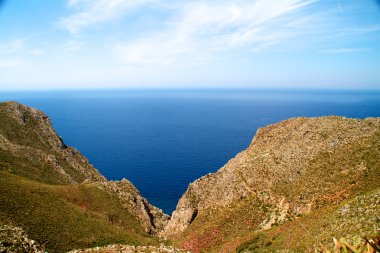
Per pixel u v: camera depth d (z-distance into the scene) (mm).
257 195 60938
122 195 84375
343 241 6000
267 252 37031
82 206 68688
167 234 73625
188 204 75062
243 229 55094
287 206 51406
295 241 34406
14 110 118312
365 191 41938
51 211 49344
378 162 47688
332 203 44375
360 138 57094
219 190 72312
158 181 183125
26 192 52812
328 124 67375
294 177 58406
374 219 26297
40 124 123750
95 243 46375
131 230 70375
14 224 39250
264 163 67188
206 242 57219
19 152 95188
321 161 57531
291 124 79562
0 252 24453
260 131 89188
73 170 112188
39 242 38344
